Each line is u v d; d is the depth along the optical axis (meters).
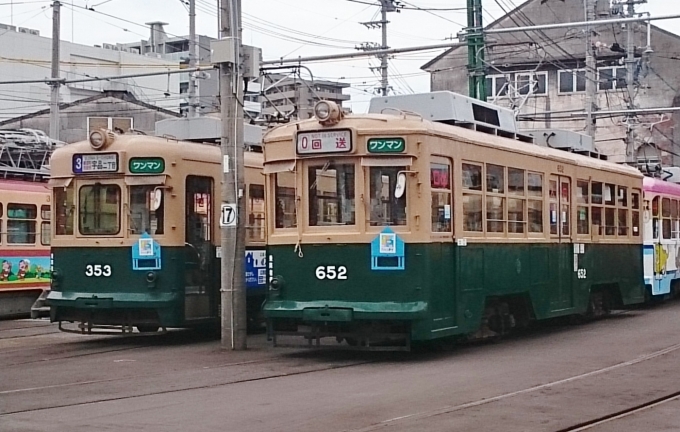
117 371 12.83
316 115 13.59
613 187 20.25
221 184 16.11
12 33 53.69
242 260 15.42
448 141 13.84
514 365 12.96
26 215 21.59
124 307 15.93
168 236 15.90
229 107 15.33
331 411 9.54
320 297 13.62
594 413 9.42
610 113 28.86
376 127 13.35
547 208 16.94
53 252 16.66
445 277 13.64
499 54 47.69
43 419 9.27
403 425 8.78
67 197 16.56
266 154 14.20
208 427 8.78
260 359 14.03
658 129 47.41
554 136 19.16
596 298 19.91
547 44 43.81
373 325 13.40
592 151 20.22
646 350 14.62
